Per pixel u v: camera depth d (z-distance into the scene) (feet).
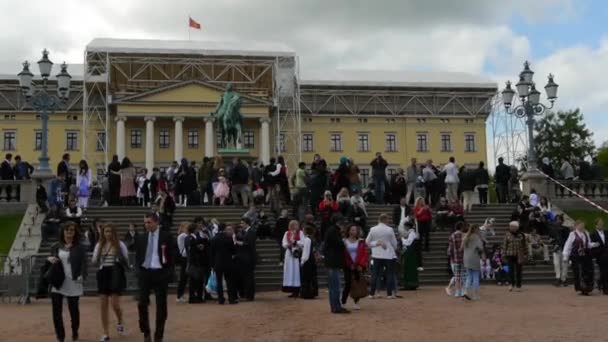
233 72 289.12
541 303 63.10
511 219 97.96
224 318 54.75
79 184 101.60
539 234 96.84
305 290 69.26
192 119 278.05
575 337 44.39
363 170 302.25
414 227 88.79
